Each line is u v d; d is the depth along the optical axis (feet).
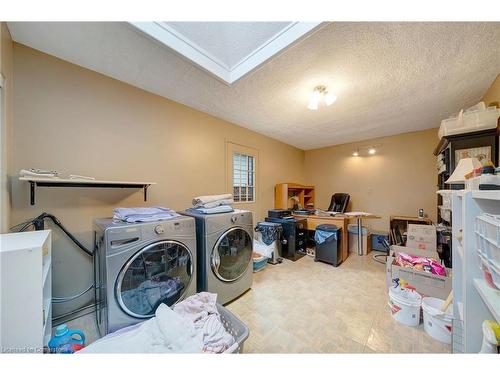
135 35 4.51
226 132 10.01
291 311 5.87
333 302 6.34
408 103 8.02
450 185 7.05
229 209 6.87
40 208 5.06
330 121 10.21
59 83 5.29
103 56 5.23
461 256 3.78
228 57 5.74
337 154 15.08
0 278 2.85
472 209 3.15
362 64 5.49
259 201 12.21
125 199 6.48
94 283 5.58
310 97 7.03
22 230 4.76
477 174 3.94
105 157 6.07
